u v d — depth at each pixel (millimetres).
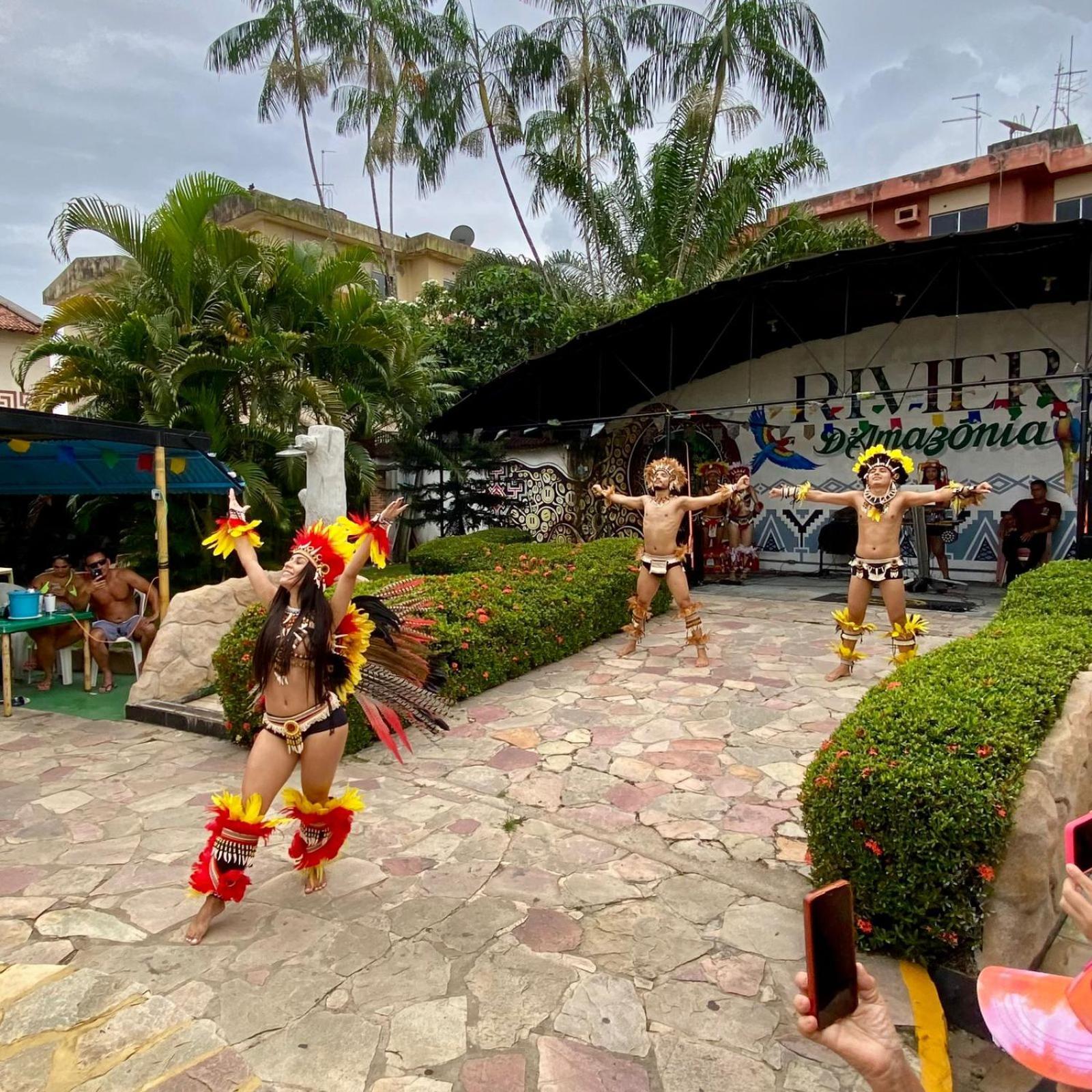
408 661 4047
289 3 20578
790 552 14500
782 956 3248
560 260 19844
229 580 7605
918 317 12891
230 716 5863
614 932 3424
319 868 3771
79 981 3105
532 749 5621
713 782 5008
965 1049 2852
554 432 15773
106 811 4738
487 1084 2574
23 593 7258
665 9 17344
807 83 16219
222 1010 2939
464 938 3375
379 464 15992
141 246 11586
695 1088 2564
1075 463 11852
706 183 17375
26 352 11789
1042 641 4910
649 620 9906
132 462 9602
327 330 13023
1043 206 18453
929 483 12984
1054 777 3375
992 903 3111
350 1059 2689
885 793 3182
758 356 14461
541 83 19500
